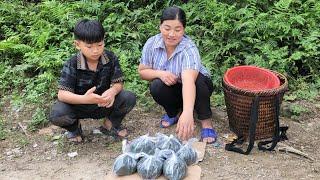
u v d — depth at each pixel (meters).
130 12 5.12
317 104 4.19
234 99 3.55
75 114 3.57
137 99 4.19
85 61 3.44
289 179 3.30
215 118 3.97
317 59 4.61
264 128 3.58
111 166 3.43
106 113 3.65
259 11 4.98
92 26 3.29
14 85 4.41
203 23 4.90
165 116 3.89
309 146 3.66
